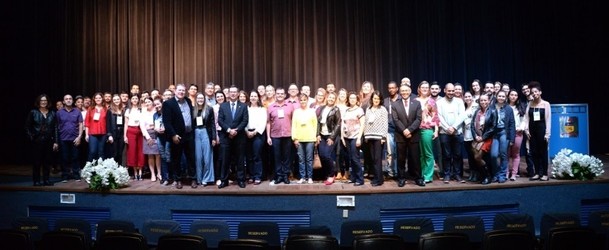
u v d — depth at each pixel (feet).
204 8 27.94
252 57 27.96
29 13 28.14
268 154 19.02
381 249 9.47
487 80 28.25
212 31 27.91
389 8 28.09
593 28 28.43
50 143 18.10
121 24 28.04
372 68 28.04
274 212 15.89
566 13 28.45
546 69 28.43
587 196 16.98
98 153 19.80
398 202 15.76
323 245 9.53
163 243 9.68
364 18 28.09
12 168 24.75
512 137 16.87
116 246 9.91
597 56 28.53
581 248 9.22
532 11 28.43
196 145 17.06
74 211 17.15
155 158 19.57
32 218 14.02
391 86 17.15
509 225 13.04
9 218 17.63
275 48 27.89
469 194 16.06
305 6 28.09
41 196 17.40
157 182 18.47
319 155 17.67
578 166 17.04
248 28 27.96
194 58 27.84
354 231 12.54
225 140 16.84
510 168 18.92
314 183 17.49
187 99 17.31
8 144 28.30
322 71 27.96
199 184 17.42
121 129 20.22
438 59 28.14
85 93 28.02
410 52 28.12
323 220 15.75
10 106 28.30
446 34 28.25
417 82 28.07
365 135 16.75
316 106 19.13
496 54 28.32
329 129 17.51
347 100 18.65
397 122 16.22
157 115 17.99
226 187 16.75
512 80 28.35
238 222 16.03
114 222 12.92
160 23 27.96
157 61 27.91
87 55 28.12
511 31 28.40
